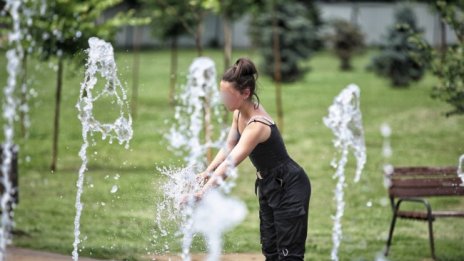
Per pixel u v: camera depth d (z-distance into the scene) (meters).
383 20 69.38
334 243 12.10
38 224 12.95
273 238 8.14
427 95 34.50
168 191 8.20
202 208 8.95
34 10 16.45
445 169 11.47
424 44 13.56
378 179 17.47
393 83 38.75
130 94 29.28
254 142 7.71
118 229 12.14
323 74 45.66
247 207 14.28
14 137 22.14
